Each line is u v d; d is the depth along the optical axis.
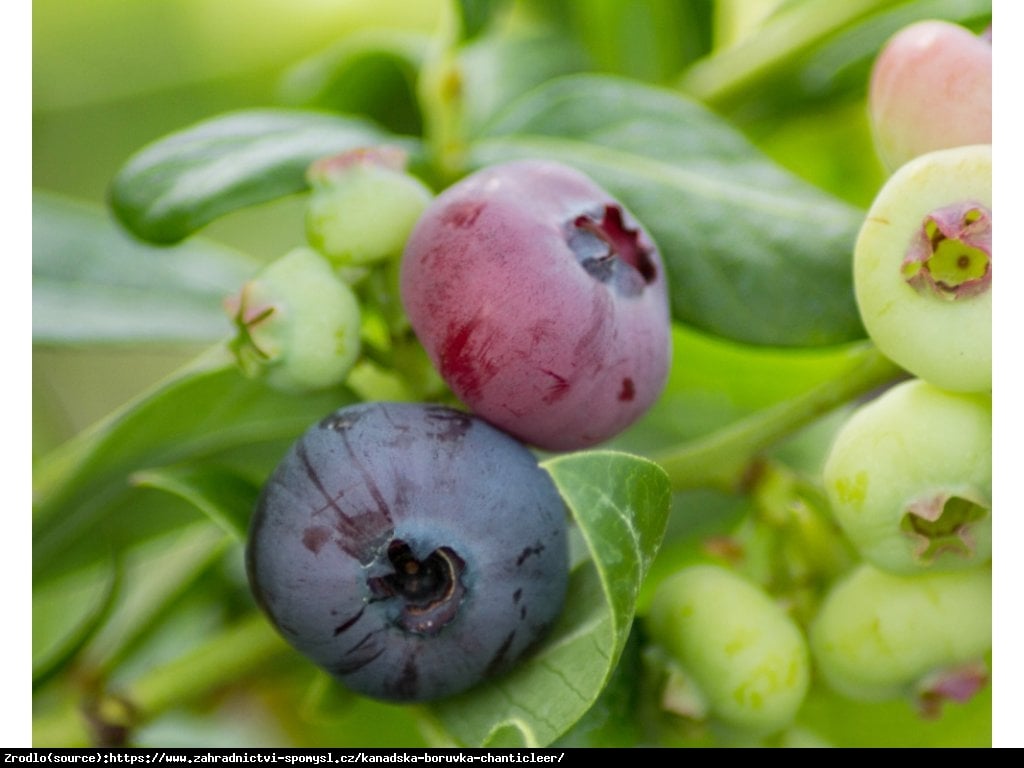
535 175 0.18
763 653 0.19
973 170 0.18
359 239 0.19
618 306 0.18
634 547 0.17
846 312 0.20
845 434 0.19
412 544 0.18
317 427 0.18
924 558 0.18
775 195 0.20
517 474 0.18
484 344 0.18
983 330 0.18
